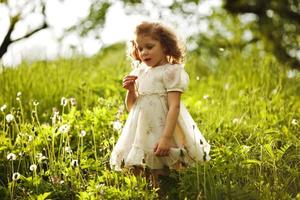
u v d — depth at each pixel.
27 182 4.44
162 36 4.45
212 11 15.27
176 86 4.36
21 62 7.89
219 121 5.73
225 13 15.83
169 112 4.32
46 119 6.12
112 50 13.07
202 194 4.22
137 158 4.35
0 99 6.71
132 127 4.48
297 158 4.79
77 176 4.70
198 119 5.71
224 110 6.25
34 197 4.16
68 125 4.95
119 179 4.45
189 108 6.35
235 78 7.85
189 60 8.42
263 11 15.40
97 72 8.24
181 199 4.27
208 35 15.15
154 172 4.43
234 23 15.67
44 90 7.01
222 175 4.45
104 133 5.22
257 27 15.70
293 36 15.44
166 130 4.28
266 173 4.52
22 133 5.11
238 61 8.44
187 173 4.37
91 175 4.56
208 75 9.39
